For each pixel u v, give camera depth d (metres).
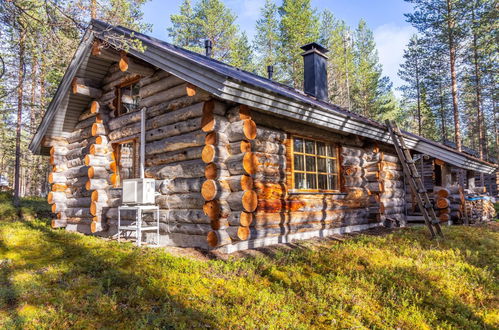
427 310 4.08
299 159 7.52
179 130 6.57
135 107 8.62
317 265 5.26
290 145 7.18
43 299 3.85
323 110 6.64
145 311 3.60
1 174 28.44
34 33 6.59
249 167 5.74
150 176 7.14
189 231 6.19
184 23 26.97
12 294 3.89
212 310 3.69
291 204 6.91
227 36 26.86
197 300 3.91
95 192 8.07
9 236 7.27
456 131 19.22
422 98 29.86
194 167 6.19
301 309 3.95
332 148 8.54
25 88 15.23
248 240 6.11
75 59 8.27
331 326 3.62
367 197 9.12
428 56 24.33
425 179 13.24
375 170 9.22
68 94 9.05
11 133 20.72
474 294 4.52
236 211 5.79
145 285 4.24
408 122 40.75
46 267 5.05
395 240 6.96
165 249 6.09
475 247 6.59
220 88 5.10
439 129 33.88
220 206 5.70
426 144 10.23
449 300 4.29
